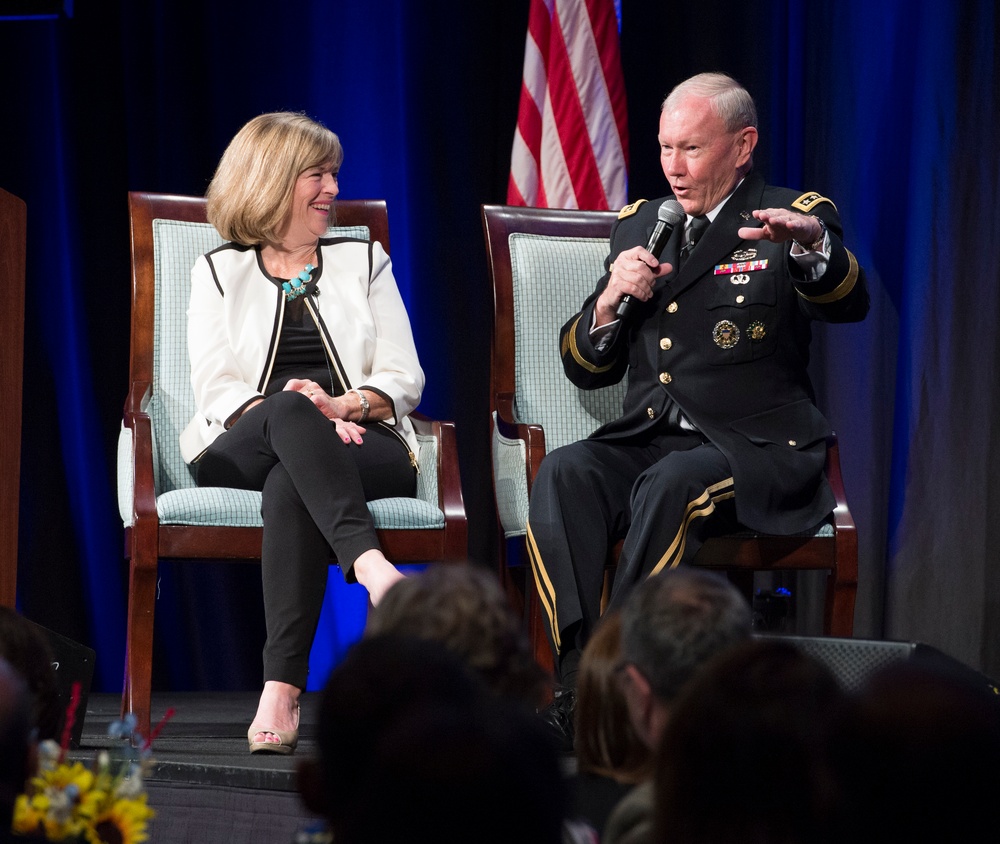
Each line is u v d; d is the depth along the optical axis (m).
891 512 12.81
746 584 11.09
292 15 13.69
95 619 13.47
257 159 10.04
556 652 8.64
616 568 9.17
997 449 12.34
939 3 12.54
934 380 12.54
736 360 9.53
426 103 13.62
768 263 9.59
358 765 3.05
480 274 13.74
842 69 13.00
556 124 12.88
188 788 7.57
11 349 9.76
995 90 12.39
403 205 13.69
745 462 8.92
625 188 12.91
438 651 3.16
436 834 2.72
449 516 9.20
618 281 9.35
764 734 3.03
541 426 10.20
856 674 6.17
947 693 2.78
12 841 3.53
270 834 7.32
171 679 13.61
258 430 9.07
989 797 2.71
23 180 13.45
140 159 13.45
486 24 13.68
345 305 10.23
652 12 13.62
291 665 8.30
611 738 4.62
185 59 13.43
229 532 8.87
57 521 13.41
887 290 12.96
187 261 10.59
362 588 13.87
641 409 9.66
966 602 12.41
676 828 3.08
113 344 13.44
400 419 9.92
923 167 12.58
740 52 13.34
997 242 12.37
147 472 8.97
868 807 2.81
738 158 9.77
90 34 13.38
